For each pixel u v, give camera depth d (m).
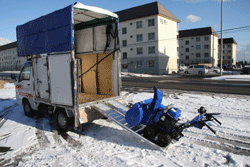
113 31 5.96
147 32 37.28
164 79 22.44
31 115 6.96
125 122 4.68
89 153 3.99
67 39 4.50
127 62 40.34
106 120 6.27
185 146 4.20
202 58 58.28
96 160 3.68
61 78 4.91
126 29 40.12
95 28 6.51
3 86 17.59
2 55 82.38
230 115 6.49
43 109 6.10
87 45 6.89
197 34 58.06
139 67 39.28
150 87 14.93
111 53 6.18
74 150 4.16
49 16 5.02
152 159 3.65
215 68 37.88
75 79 4.54
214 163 3.47
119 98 6.17
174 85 15.68
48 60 5.27
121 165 3.45
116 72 6.19
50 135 5.11
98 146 4.33
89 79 7.31
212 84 15.80
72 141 4.68
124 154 3.89
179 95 10.73
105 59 6.57
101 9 5.32
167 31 38.81
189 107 7.77
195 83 16.88
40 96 5.86
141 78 25.05
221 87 13.77
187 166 3.39
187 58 60.72
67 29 4.47
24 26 6.14
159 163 3.50
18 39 6.55
